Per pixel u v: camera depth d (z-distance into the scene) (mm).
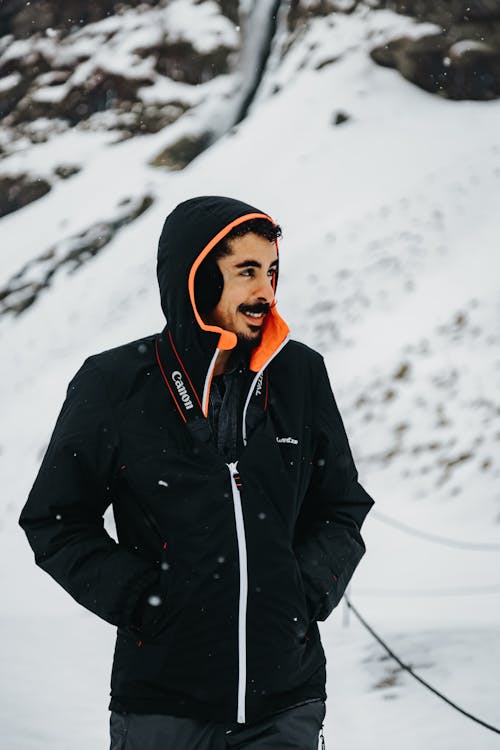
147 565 2119
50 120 44531
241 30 43781
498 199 25312
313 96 36688
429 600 9602
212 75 43219
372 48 37719
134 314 28891
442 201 25844
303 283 24156
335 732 5086
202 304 2246
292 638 2127
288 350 2387
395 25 37781
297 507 2234
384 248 24094
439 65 36500
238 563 2096
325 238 26562
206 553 2096
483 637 6617
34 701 5867
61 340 30047
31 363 29656
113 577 2092
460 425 15398
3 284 35219
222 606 2082
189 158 40094
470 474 14039
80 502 2189
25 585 13453
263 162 33844
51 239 37188
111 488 2221
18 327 32344
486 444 14562
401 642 6773
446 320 18953
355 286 22688
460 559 11328
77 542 2150
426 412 16156
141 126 42719
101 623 8500
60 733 5246
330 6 40594
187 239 2189
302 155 33156
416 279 21812
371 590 10578
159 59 43969
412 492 14188
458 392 16328
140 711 2098
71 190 40531
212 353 2170
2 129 45344
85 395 2213
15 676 6473
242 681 2078
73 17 46469
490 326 17984
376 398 17281
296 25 41875
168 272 2215
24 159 43281
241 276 2215
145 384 2209
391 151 31844
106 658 7043
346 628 7895
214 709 2076
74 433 2174
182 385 2191
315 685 2197
